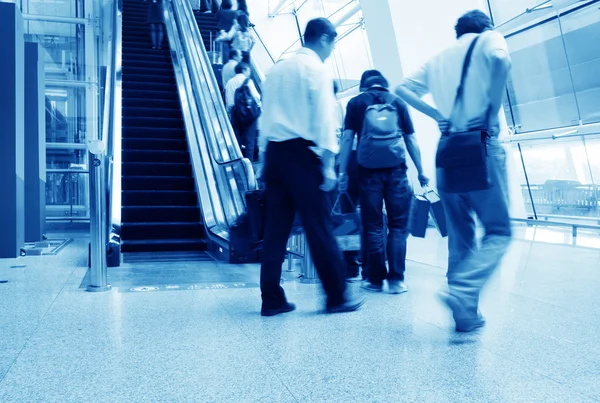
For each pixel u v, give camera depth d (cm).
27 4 1149
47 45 1152
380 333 315
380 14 940
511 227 315
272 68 361
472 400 215
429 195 488
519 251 714
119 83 913
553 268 563
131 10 1378
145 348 286
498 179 306
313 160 349
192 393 222
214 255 684
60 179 1080
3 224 693
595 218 1120
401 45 918
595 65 1041
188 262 631
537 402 213
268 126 354
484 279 310
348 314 362
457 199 327
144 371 249
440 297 318
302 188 348
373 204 443
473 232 335
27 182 867
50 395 220
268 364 260
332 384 233
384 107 434
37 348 285
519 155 1262
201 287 468
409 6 922
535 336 307
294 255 627
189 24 1097
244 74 804
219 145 726
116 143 780
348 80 1545
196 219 779
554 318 348
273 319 349
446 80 322
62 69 1144
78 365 258
